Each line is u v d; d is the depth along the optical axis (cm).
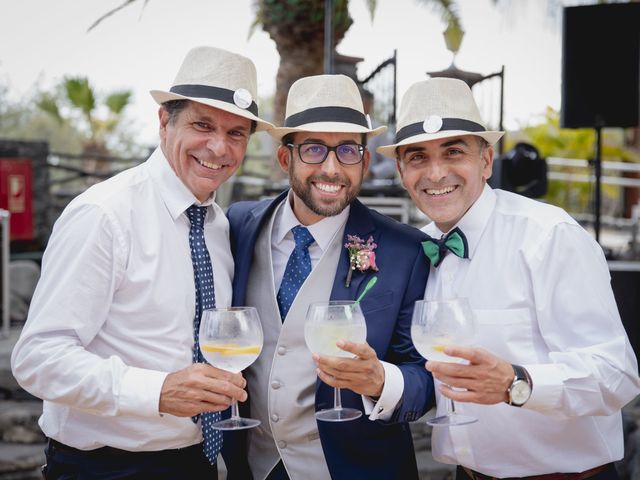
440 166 213
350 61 599
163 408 179
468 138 213
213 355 177
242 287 226
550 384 181
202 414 206
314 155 215
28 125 1831
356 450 216
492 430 205
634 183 995
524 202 219
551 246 200
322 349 177
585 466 205
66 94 1424
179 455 204
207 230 225
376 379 187
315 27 609
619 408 193
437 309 175
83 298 190
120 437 197
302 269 228
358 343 175
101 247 192
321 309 177
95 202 196
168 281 201
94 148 1476
